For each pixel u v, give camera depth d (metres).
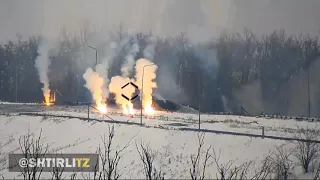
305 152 53.88
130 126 75.56
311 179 44.31
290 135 67.38
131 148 64.81
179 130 71.38
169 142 66.00
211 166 54.88
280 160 49.56
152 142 66.50
